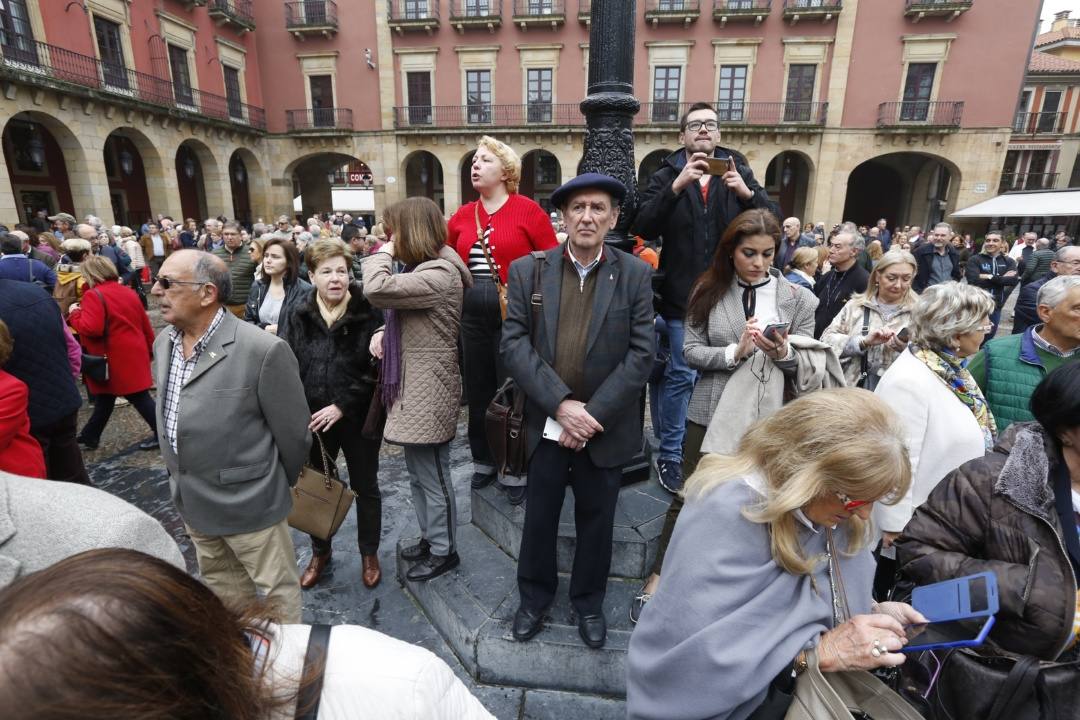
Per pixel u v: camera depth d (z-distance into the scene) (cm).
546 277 187
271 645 66
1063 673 121
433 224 218
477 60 2170
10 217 1307
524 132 2153
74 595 47
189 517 190
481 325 261
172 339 188
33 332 276
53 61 1426
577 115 2158
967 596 117
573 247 184
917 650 120
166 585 51
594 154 260
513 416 194
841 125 2034
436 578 238
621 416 184
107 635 44
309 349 249
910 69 1981
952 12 1889
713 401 212
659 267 274
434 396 221
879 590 221
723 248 208
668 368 273
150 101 1673
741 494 110
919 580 141
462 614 215
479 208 263
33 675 42
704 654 102
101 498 108
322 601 254
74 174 1502
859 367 280
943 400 188
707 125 245
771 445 109
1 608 48
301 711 62
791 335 196
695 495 116
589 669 198
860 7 1950
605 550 195
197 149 1980
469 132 2184
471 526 279
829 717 97
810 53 2011
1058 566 122
